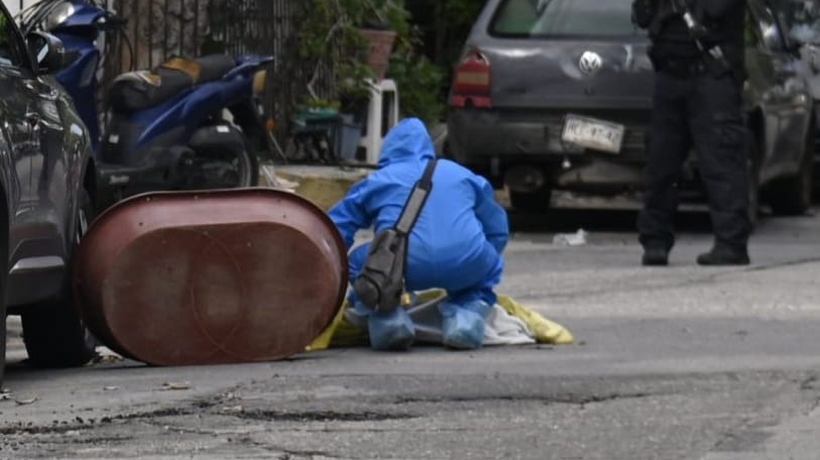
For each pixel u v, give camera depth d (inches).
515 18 2188.7
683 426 1069.1
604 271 1884.8
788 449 1009.5
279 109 2593.5
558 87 2142.0
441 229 1348.4
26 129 1222.3
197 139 2055.9
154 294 1285.7
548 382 1208.8
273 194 1305.4
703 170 1918.1
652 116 1920.5
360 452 994.7
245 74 2092.8
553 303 1652.3
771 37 2389.3
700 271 1879.9
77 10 1982.0
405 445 1013.2
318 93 2691.9
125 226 1283.2
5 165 1162.0
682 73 1891.0
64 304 1337.4
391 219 1353.3
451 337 1357.0
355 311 1379.2
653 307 1624.0
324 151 2615.7
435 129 2861.7
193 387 1192.2
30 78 1306.6
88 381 1251.2
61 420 1086.4
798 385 1201.4
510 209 2517.2
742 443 1023.0
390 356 1334.9
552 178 2192.4
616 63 2129.7
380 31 2839.6
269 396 1155.3
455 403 1135.6
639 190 2178.9
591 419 1089.4
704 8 1863.9
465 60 2175.2
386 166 1379.2
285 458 978.7
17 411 1119.6
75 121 1375.5
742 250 1927.9
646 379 1223.5
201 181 2058.3
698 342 1405.0
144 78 2033.7
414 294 1397.6
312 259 1300.4
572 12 2174.0
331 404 1128.2
